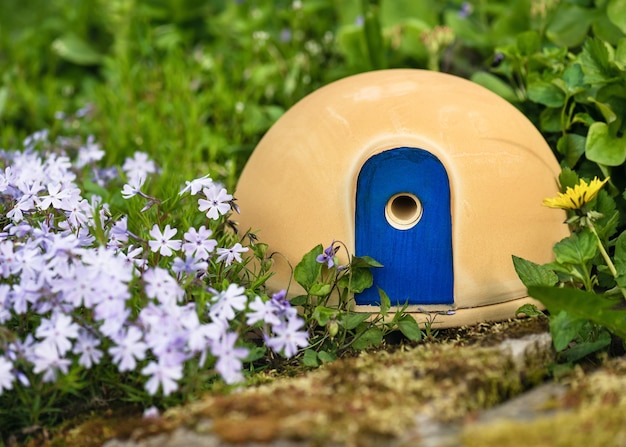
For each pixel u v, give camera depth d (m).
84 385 0.94
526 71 1.24
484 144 1.03
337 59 1.57
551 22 1.30
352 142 1.03
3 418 0.95
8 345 0.93
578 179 1.06
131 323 0.93
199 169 1.35
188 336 0.92
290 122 1.09
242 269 1.07
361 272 1.02
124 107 1.47
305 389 0.91
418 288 1.02
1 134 1.52
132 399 0.94
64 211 1.07
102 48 1.75
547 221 1.05
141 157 1.25
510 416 0.87
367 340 1.01
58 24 1.79
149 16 1.67
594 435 0.84
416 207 1.03
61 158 1.16
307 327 1.04
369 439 0.84
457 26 1.41
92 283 0.93
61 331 0.92
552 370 0.96
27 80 1.70
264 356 1.02
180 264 0.96
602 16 1.26
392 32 1.43
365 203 1.02
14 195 1.07
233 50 1.64
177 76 1.50
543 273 1.01
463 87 1.07
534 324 1.00
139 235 1.08
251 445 0.84
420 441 0.84
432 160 1.01
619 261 1.03
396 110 1.03
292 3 1.67
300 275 1.02
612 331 0.96
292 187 1.04
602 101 1.14
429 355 0.95
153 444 0.87
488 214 1.02
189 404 0.92
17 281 1.00
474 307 1.03
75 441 0.91
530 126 1.08
